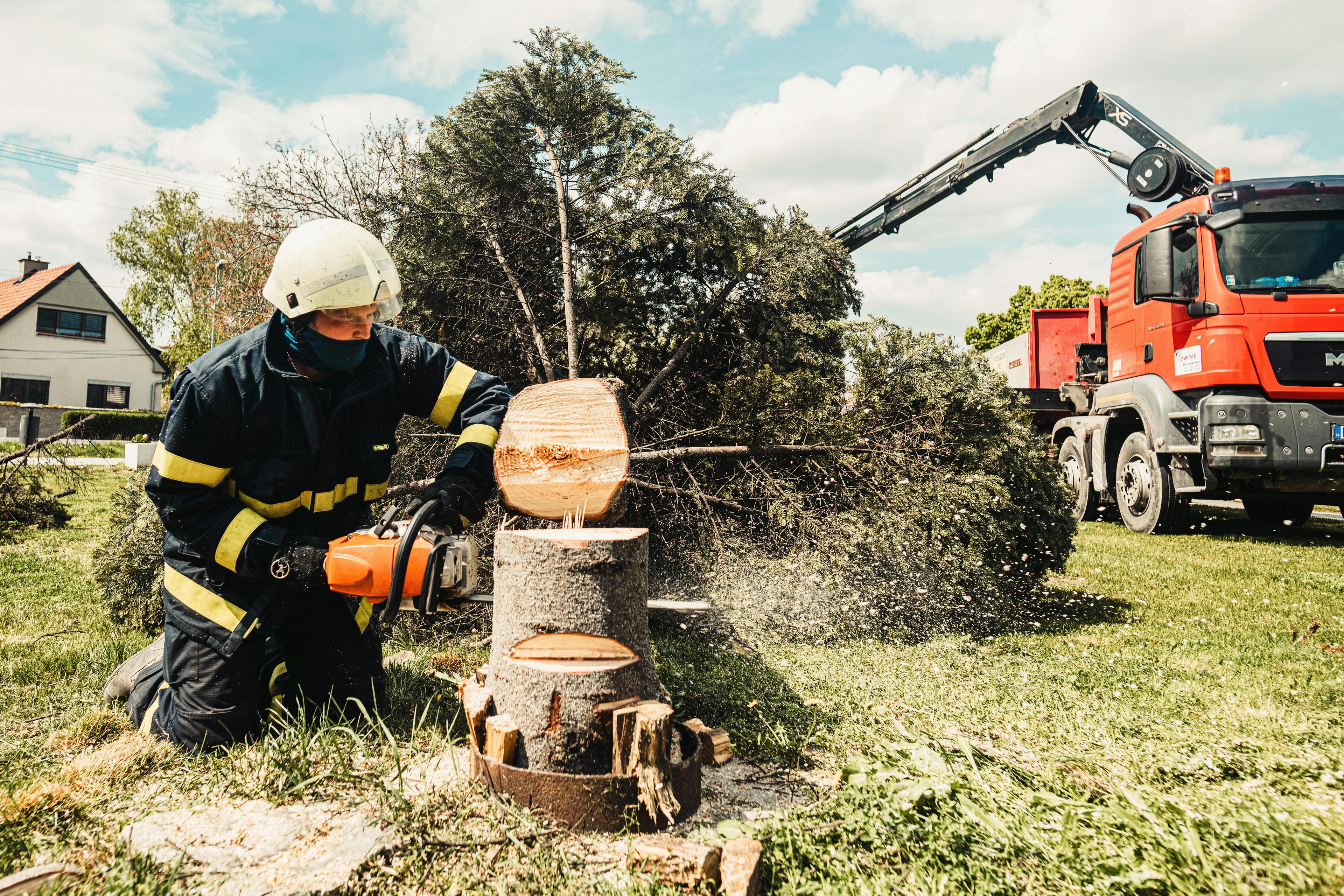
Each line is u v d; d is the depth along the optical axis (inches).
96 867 62.3
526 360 186.2
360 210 176.4
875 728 97.6
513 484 93.6
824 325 199.3
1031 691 113.3
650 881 60.8
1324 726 99.3
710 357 192.9
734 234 181.3
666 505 158.9
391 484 157.2
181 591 91.4
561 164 183.0
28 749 87.4
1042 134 356.5
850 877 62.2
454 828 69.1
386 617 83.3
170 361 1228.5
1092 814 70.2
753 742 92.8
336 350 90.3
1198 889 59.3
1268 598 190.9
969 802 70.9
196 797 75.3
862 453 152.9
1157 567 233.8
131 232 1332.4
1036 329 467.8
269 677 91.7
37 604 171.6
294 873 61.5
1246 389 261.4
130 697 101.2
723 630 143.6
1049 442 416.8
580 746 74.4
